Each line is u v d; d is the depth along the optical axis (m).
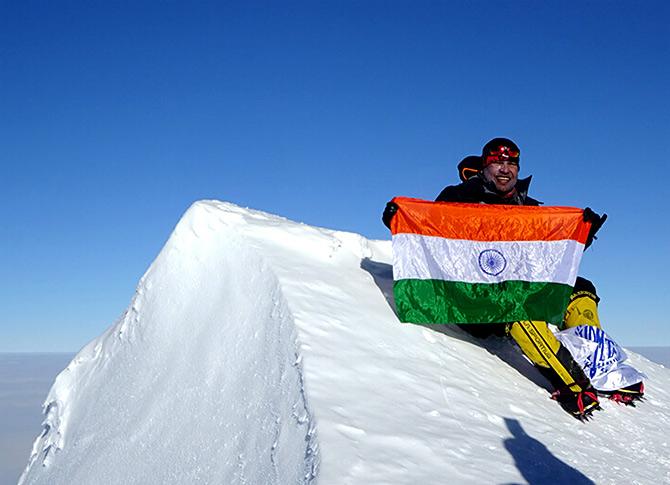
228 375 4.61
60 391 6.46
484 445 3.79
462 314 5.11
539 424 4.42
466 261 5.21
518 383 5.07
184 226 6.23
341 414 3.57
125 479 4.56
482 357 5.28
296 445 3.46
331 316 4.70
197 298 5.69
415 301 5.09
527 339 5.04
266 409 3.97
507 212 5.28
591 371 5.43
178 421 4.64
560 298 5.16
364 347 4.49
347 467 3.13
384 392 4.02
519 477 3.54
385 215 5.25
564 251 5.27
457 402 4.25
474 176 5.80
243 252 5.61
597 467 4.05
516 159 5.49
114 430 5.18
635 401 5.75
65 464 5.45
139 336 5.97
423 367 4.57
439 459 3.46
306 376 3.86
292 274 5.19
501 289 5.16
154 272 6.18
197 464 4.07
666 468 4.43
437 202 5.25
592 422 4.90
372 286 5.64
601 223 5.27
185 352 5.26
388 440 3.47
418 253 5.18
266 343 4.55
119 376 5.82
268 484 3.37
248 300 5.15
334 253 6.05
